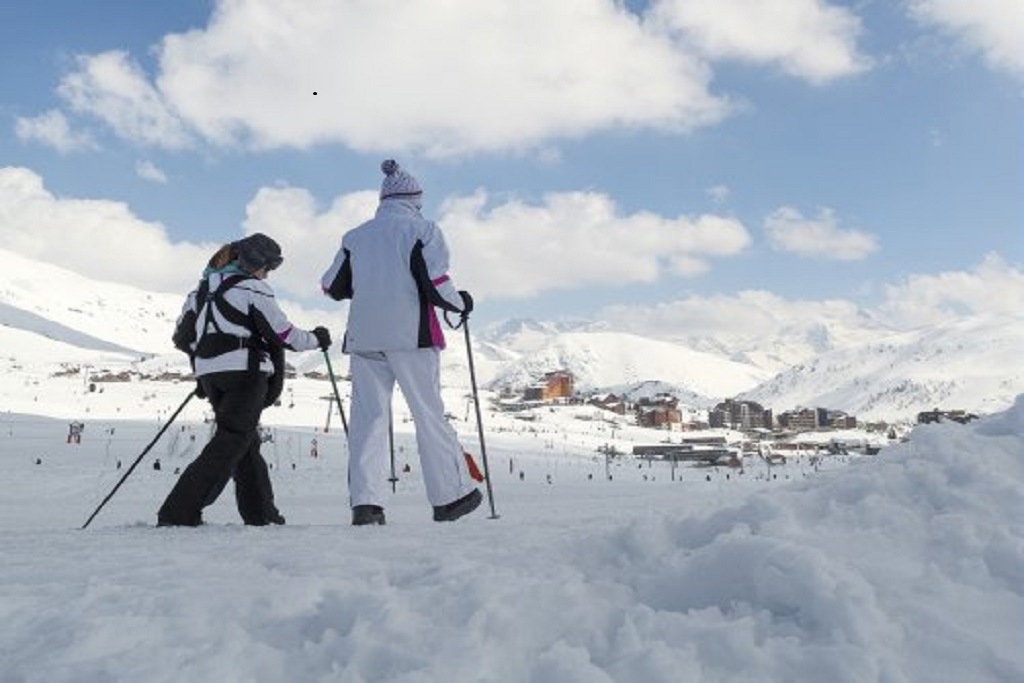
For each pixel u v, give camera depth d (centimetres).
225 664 184
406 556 286
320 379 19600
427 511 1404
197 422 11175
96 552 324
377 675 183
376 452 463
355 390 475
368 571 262
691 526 261
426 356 471
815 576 191
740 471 12488
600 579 239
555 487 4547
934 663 171
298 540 339
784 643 179
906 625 183
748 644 178
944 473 260
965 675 167
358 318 473
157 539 369
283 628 212
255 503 513
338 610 215
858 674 164
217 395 496
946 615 187
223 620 216
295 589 229
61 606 232
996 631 182
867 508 245
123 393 17050
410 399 468
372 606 211
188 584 249
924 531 229
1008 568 207
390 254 471
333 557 284
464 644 186
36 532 416
